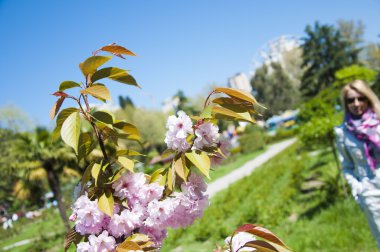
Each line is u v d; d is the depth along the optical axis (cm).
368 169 324
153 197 146
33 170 1329
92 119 151
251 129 4144
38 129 1405
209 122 145
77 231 144
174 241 871
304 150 1861
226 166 3212
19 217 3338
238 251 140
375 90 2083
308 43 5369
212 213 1091
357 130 325
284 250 123
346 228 557
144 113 4444
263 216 821
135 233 146
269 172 1611
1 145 3159
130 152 152
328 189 813
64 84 139
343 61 5100
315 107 1176
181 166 140
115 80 147
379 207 316
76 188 153
